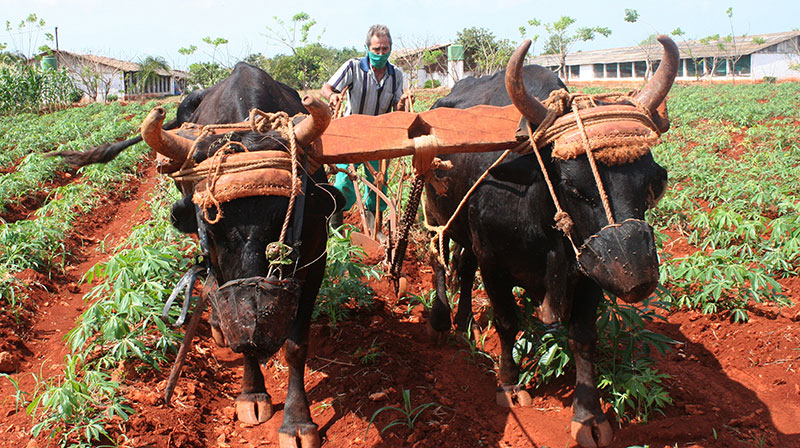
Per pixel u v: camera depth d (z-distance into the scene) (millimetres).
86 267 7680
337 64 47438
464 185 4422
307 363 4953
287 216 3303
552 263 3928
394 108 6137
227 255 3361
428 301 5953
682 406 4211
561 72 68812
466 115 3857
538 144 3631
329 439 4031
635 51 67062
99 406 4035
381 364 4812
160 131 3225
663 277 5750
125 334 4754
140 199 11367
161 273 5730
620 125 3385
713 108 24078
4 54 34844
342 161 3727
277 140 3422
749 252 6836
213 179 3246
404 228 4945
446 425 4020
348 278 5770
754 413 4148
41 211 8758
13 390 4637
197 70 41094
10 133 18328
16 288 6277
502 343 4387
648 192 3465
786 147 14203
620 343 4625
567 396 4410
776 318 5551
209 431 4109
